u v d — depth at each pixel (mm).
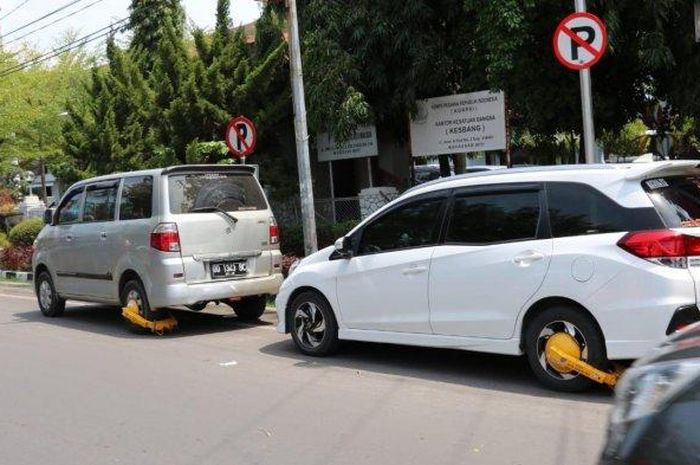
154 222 9336
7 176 34094
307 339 8164
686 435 2414
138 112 16406
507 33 10797
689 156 14531
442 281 6867
